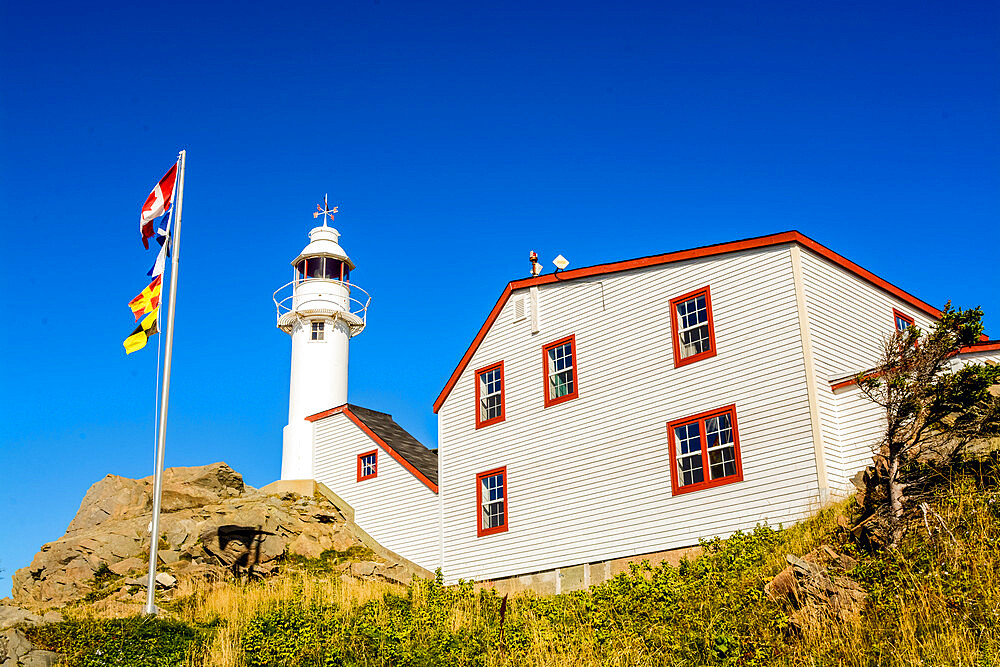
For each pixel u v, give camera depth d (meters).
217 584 26.48
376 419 36.59
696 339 23.16
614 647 14.89
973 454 16.59
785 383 20.98
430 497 31.30
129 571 28.02
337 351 41.66
